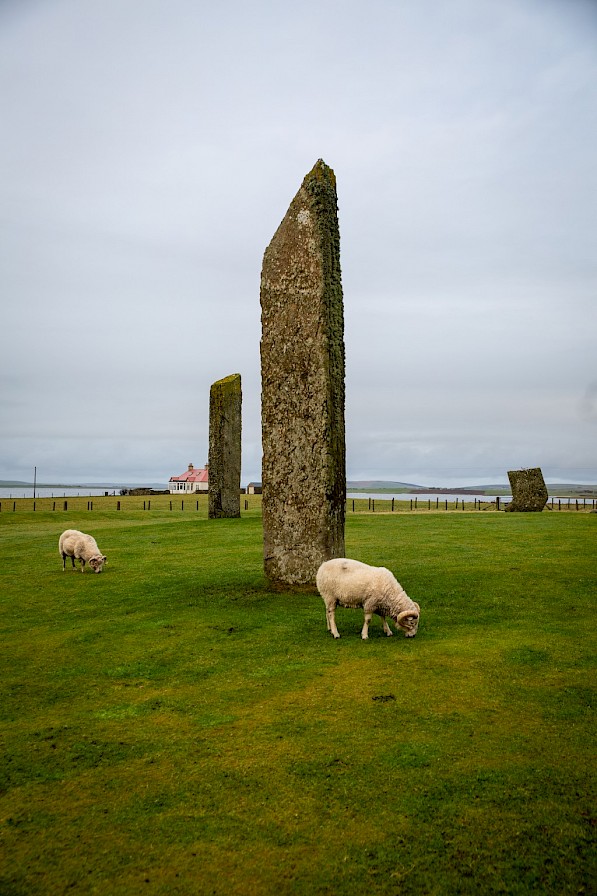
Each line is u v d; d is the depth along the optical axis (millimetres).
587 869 4789
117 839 5371
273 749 6836
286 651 10305
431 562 17125
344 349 15062
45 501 78500
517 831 5250
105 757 6809
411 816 5523
